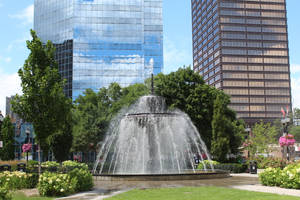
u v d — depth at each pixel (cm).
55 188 1302
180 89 4028
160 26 10194
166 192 1341
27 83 1658
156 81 4328
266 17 15450
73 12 9875
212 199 1138
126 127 2281
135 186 1568
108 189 1491
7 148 4875
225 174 2100
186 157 2677
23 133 4756
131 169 2202
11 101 1641
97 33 9862
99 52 9756
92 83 9556
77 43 9712
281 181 1543
